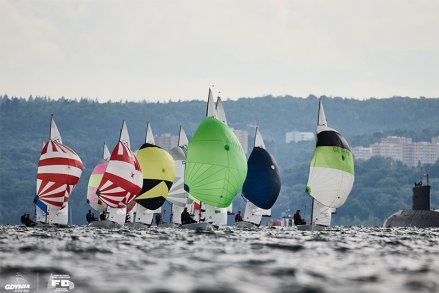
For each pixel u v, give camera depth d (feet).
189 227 565.94
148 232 505.25
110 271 265.95
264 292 231.09
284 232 548.31
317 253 343.05
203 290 230.68
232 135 572.51
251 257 318.24
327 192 596.29
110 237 433.07
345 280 256.52
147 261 295.89
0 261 289.12
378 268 289.12
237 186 569.64
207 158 559.38
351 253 347.36
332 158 596.29
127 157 606.96
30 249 336.08
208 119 570.87
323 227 603.26
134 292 226.17
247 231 555.28
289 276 263.08
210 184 560.20
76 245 361.10
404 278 263.08
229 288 235.20
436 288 244.01
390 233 588.50
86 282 242.78
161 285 237.66
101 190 603.26
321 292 233.76
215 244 384.06
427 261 319.47
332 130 605.31
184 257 313.12
